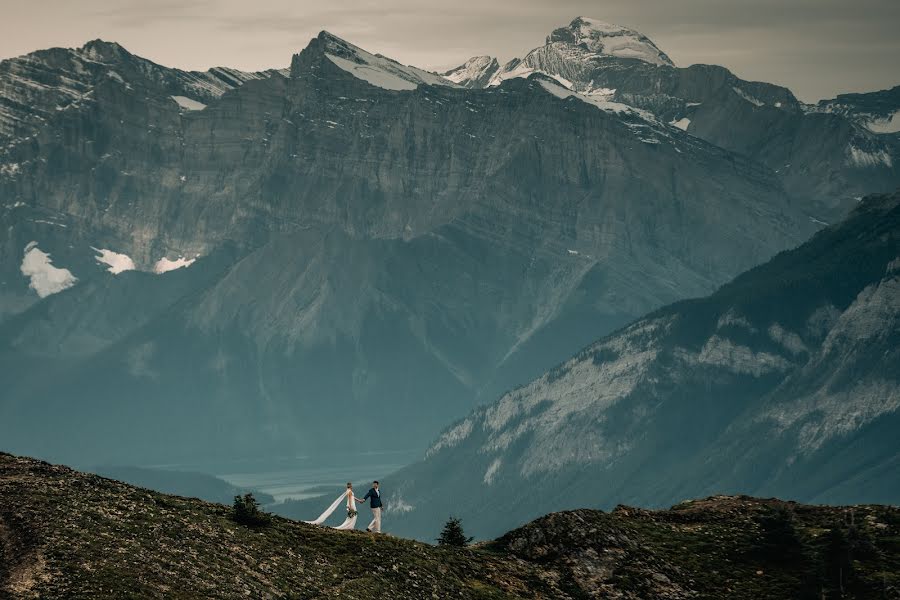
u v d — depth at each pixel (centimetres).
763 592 14050
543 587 13850
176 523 12425
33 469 12838
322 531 13662
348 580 12525
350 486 14362
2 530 11225
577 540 14638
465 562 13900
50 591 10244
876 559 14625
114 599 10306
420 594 12788
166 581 10975
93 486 12731
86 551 11056
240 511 13300
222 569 11656
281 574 12106
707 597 13950
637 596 13875
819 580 14150
